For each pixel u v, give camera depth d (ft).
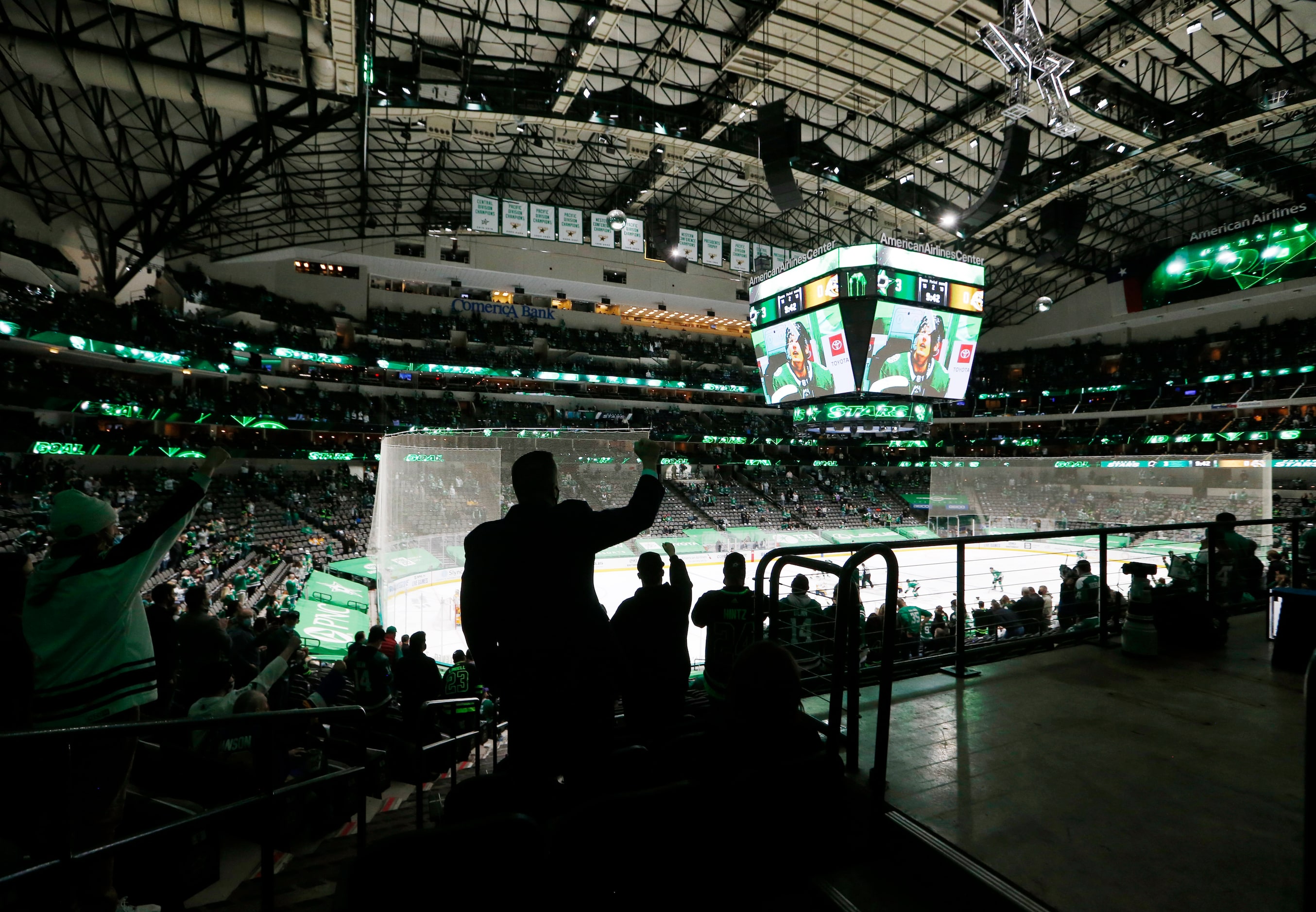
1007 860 7.58
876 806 8.77
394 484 43.24
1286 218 116.88
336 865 14.17
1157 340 155.94
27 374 75.97
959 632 14.43
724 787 6.28
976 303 81.76
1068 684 13.73
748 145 91.40
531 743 7.08
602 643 7.32
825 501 158.51
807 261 82.07
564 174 116.06
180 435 105.60
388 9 69.21
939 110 81.05
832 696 9.85
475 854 5.20
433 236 135.54
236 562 75.15
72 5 48.70
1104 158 94.73
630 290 153.28
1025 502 110.22
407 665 24.34
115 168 73.97
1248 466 83.97
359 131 75.77
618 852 5.79
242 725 9.48
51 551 8.45
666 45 76.38
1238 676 14.01
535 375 145.79
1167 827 8.25
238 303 115.24
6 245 71.51
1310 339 132.67
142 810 11.64
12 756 8.27
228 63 55.21
